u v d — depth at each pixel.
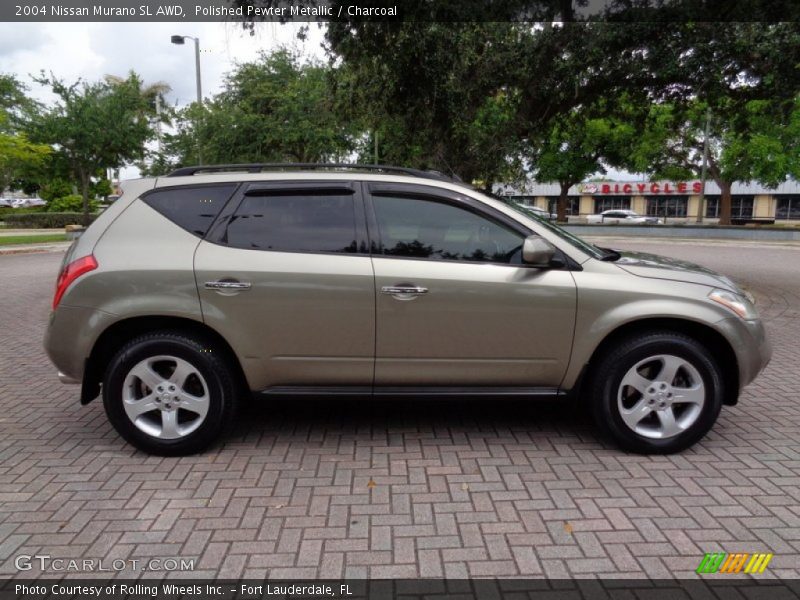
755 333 3.82
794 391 5.13
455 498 3.29
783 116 9.60
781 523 3.03
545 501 3.26
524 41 8.73
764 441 4.06
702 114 12.38
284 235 3.82
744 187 53.94
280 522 3.06
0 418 4.59
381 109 9.25
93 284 3.70
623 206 60.25
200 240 3.79
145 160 28.61
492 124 9.60
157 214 3.86
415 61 8.21
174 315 3.70
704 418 3.76
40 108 25.83
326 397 3.88
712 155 33.28
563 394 3.90
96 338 3.73
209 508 3.20
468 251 3.83
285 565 2.71
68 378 3.87
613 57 8.59
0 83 25.30
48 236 26.42
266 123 22.23
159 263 3.71
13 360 6.39
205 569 2.68
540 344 3.79
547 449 3.93
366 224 3.83
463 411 4.65
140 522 3.06
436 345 3.79
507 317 3.75
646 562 2.72
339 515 3.12
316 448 3.97
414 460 3.78
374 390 3.89
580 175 35.94
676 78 8.77
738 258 17.56
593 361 3.91
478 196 3.87
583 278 3.76
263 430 4.28
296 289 3.71
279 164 4.06
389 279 3.71
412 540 2.90
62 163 26.83
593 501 3.26
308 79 22.66
